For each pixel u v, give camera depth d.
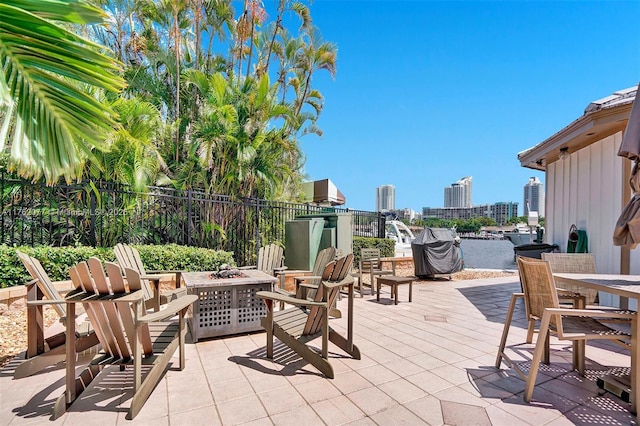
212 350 3.32
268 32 12.57
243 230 7.37
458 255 8.59
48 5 1.95
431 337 3.78
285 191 9.91
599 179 5.48
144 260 5.29
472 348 3.43
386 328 4.13
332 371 2.68
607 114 4.44
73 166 2.56
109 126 2.58
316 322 3.06
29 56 2.11
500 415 2.18
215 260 5.82
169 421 2.06
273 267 5.12
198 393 2.42
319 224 6.61
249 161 7.45
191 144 7.62
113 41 9.12
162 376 2.69
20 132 2.22
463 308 5.27
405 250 12.05
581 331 2.50
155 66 9.45
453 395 2.44
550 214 7.16
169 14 9.16
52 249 4.58
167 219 6.62
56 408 2.07
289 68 13.36
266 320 3.14
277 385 2.56
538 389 2.54
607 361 3.10
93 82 2.32
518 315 4.84
